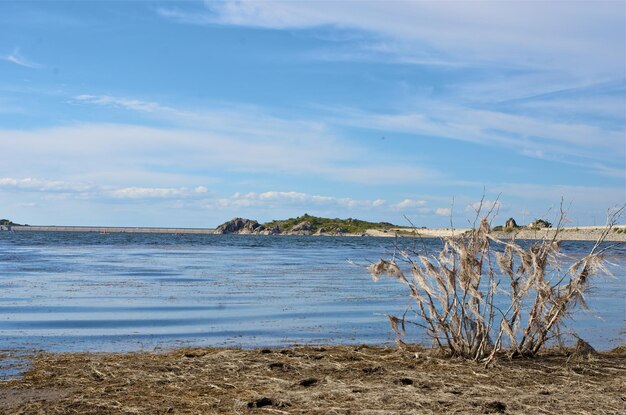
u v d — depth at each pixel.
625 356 11.06
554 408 7.50
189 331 13.60
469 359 10.23
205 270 32.50
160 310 16.66
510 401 7.75
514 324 11.19
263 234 185.00
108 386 8.37
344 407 7.37
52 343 11.98
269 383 8.56
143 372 9.16
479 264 10.59
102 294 20.03
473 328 10.61
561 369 9.69
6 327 13.69
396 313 16.61
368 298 20.12
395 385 8.50
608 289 24.55
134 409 7.29
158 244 77.44
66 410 7.25
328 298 20.02
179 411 7.23
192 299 19.19
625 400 7.89
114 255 47.28
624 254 49.38
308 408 7.34
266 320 15.27
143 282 24.58
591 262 10.48
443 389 8.30
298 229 186.12
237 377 8.89
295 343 12.40
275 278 27.80
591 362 10.28
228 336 13.10
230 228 192.62
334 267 35.94
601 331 14.63
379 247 75.31
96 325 14.12
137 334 13.12
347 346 11.78
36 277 26.00
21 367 9.62
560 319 11.16
